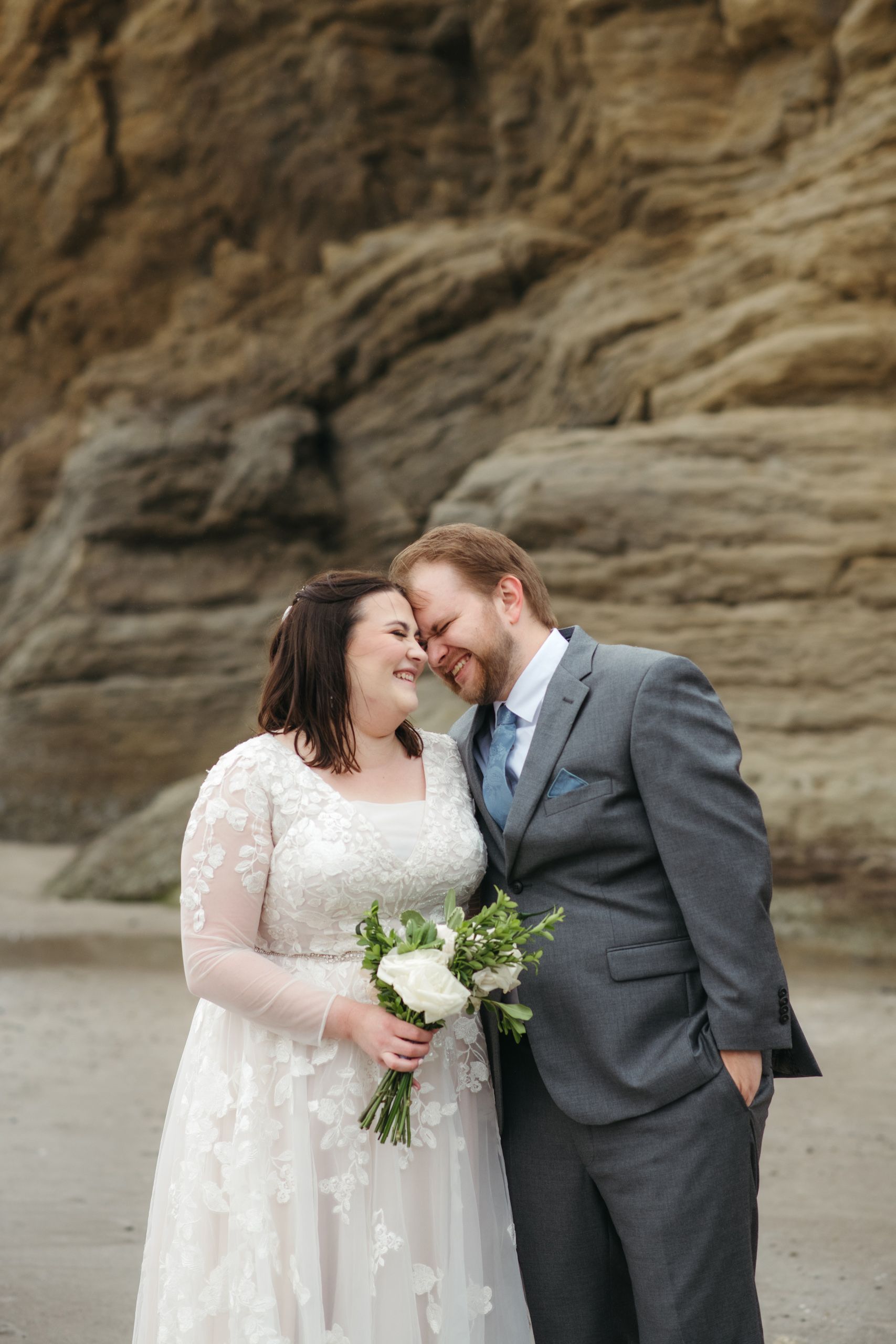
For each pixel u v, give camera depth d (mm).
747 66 15727
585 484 13531
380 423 18828
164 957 9656
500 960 2229
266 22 19516
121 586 18625
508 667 2631
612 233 16859
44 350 23297
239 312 21031
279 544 18766
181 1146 2338
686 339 14852
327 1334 2197
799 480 12867
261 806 2373
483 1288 2293
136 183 21391
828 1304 3217
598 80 16188
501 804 2559
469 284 17875
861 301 13648
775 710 12055
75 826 17688
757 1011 2295
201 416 19531
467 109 19312
